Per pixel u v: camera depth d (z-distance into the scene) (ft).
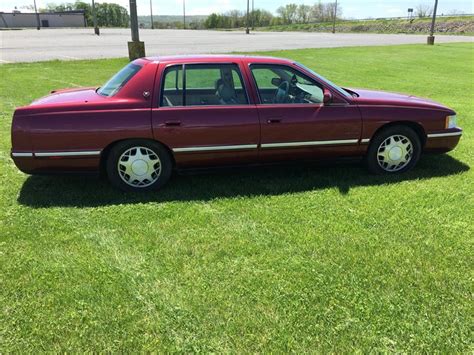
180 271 10.73
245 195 15.44
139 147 15.19
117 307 9.39
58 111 14.40
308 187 16.28
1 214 13.79
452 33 193.57
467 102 34.60
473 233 12.75
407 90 40.83
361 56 71.72
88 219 13.56
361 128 16.57
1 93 35.01
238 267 10.91
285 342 8.45
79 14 269.03
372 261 11.18
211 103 15.53
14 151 14.42
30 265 10.93
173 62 15.42
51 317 9.07
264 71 16.15
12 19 247.91
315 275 10.57
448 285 10.23
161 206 14.53
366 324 8.97
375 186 16.35
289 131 15.87
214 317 9.12
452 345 8.45
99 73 47.91
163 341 8.47
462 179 17.24
